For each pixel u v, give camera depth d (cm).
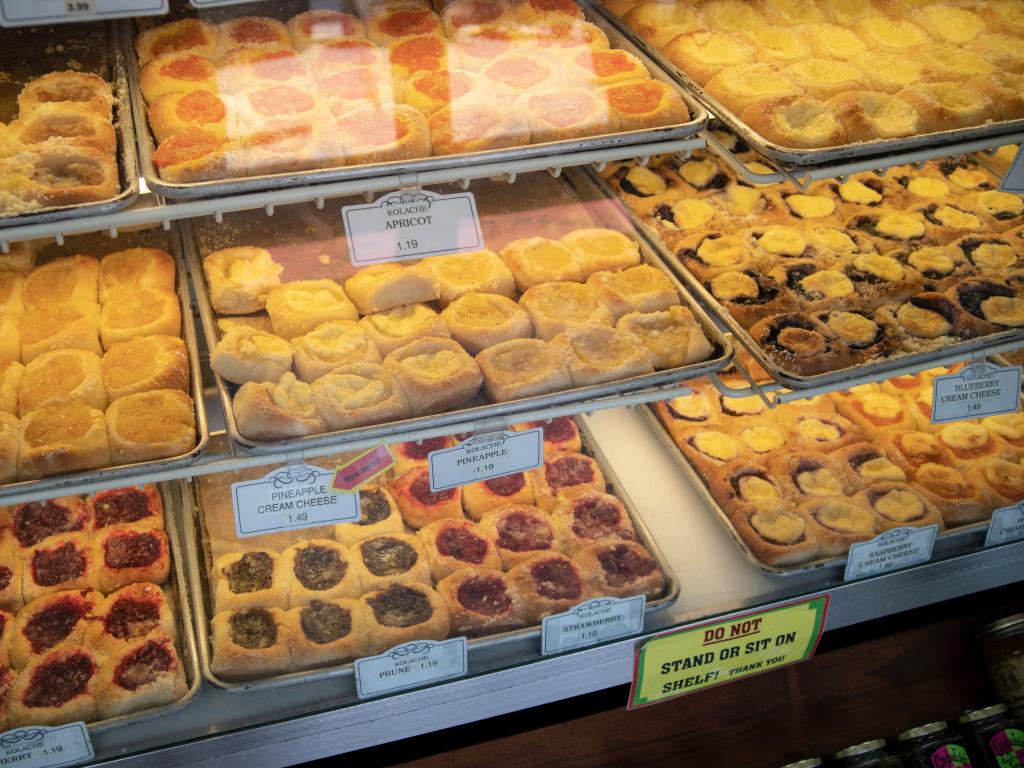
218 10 89
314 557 85
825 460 99
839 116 86
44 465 69
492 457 81
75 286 86
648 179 109
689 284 93
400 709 81
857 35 101
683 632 86
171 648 77
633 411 106
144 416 73
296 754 79
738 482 96
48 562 83
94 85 80
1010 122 86
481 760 89
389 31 90
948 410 95
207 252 88
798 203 110
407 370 77
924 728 92
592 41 92
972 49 97
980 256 104
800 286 98
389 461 77
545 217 98
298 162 73
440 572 86
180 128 75
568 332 83
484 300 86
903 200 113
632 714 95
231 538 86
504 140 78
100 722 73
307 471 75
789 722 97
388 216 77
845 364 88
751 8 102
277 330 82
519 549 88
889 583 93
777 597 89
